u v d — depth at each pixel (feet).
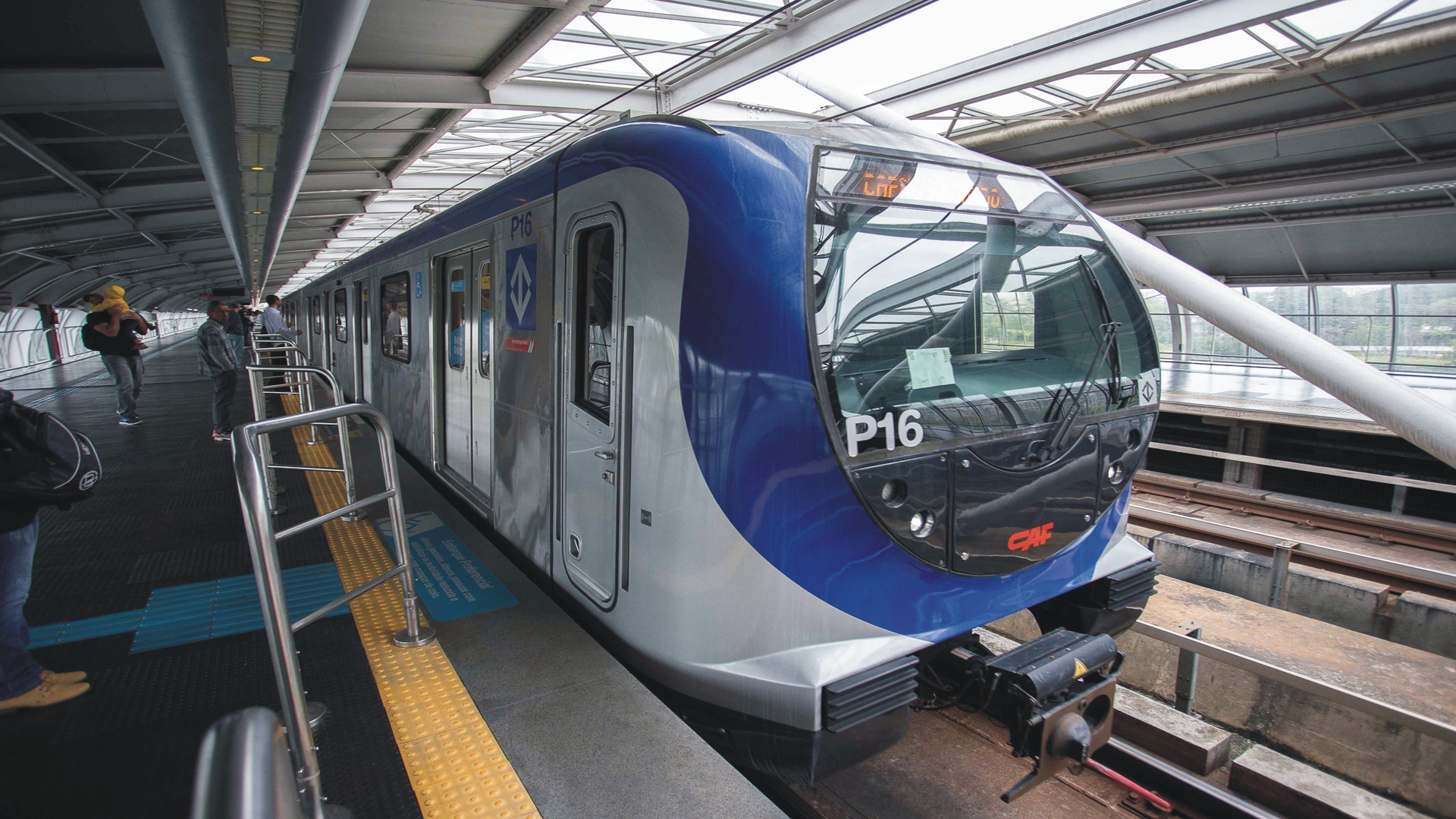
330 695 10.13
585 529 11.51
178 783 8.56
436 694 10.11
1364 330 54.85
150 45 23.76
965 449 8.98
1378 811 10.75
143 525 18.15
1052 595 10.39
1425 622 16.97
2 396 8.52
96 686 10.59
